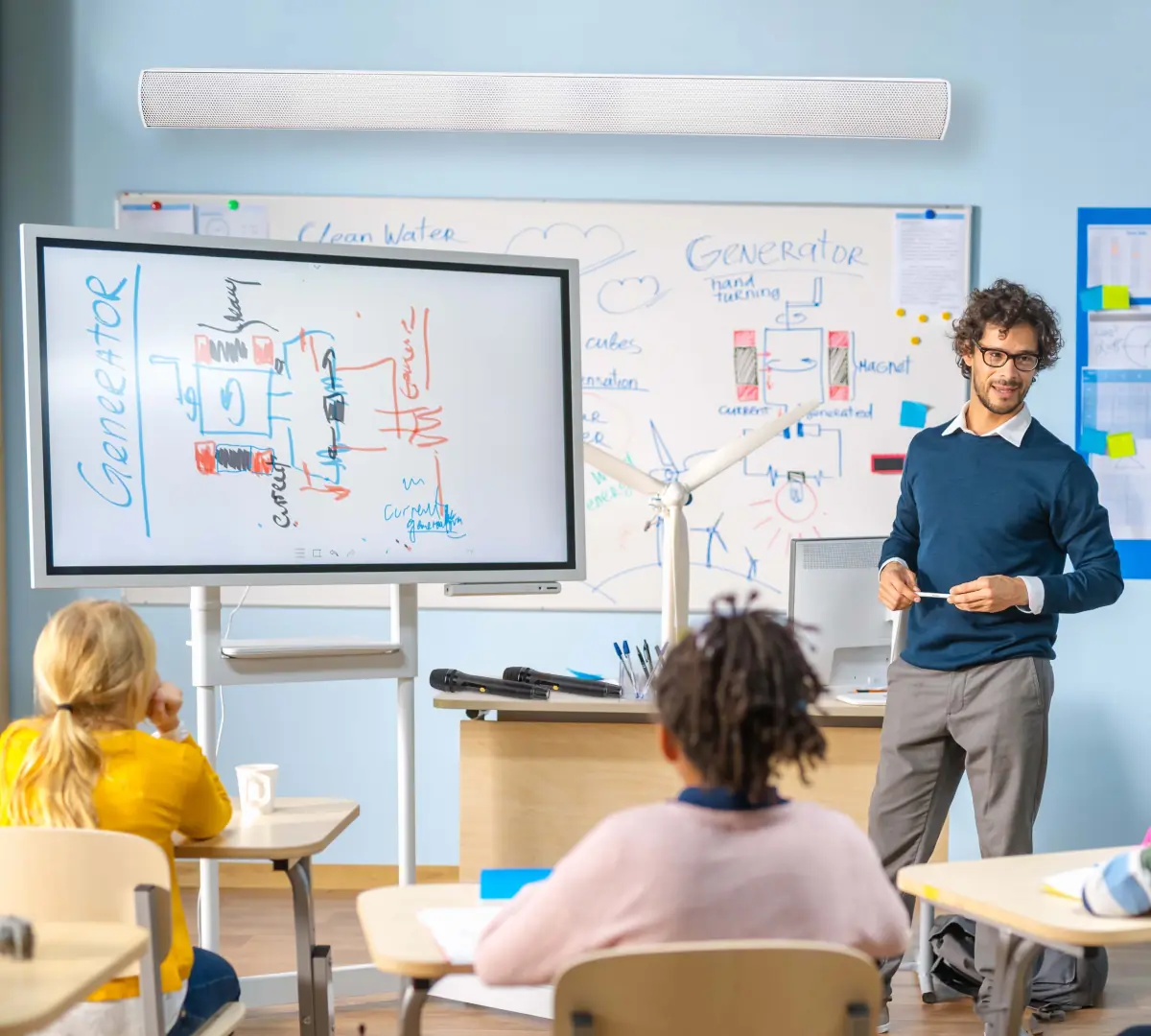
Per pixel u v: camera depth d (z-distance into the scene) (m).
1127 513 3.92
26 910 1.60
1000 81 3.92
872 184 3.94
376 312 2.79
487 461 2.87
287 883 3.92
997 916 1.49
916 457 2.82
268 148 3.93
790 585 3.07
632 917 1.24
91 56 3.93
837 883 1.28
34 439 2.52
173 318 2.64
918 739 2.72
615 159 3.94
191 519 2.64
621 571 3.95
